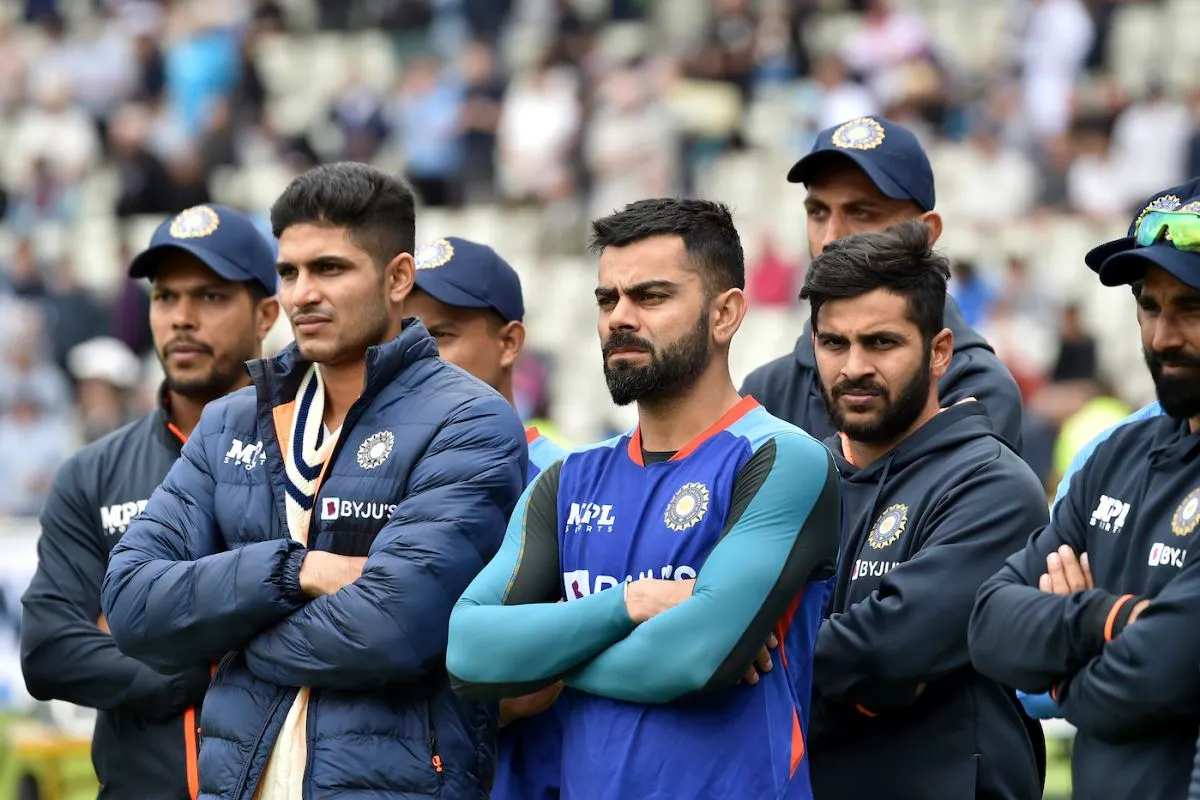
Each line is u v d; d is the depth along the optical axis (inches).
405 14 3095.5
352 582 551.5
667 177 2472.9
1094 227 2293.3
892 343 599.8
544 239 2455.7
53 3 3176.7
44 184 2741.1
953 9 2955.2
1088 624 503.8
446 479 561.6
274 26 3115.2
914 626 571.2
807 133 2501.2
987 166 2352.4
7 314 2255.2
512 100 2598.4
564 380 2252.7
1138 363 2113.7
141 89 2972.4
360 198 580.1
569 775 524.1
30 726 1117.1
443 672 564.7
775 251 2230.6
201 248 710.5
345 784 544.7
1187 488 509.0
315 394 589.6
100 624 701.3
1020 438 677.9
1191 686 481.7
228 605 552.4
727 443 530.9
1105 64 2640.3
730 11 2800.2
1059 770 1114.7
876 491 613.6
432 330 715.4
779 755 517.7
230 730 559.8
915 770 581.0
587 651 516.1
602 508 539.2
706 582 509.4
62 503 712.4
